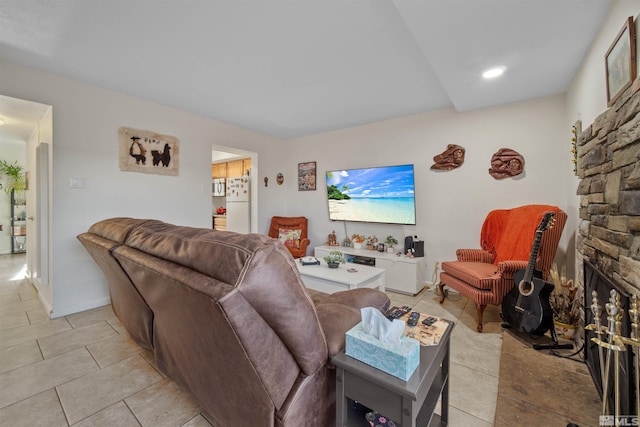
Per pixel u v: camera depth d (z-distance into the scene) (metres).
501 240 2.76
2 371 1.72
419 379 0.83
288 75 2.54
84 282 2.69
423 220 3.59
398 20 1.76
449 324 1.19
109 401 1.47
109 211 2.84
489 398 1.51
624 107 1.25
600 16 1.57
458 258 2.98
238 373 0.93
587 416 1.34
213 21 1.79
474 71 2.23
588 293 1.70
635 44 1.21
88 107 2.70
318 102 3.21
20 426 1.30
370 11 1.68
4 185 5.28
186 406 1.44
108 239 1.54
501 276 2.27
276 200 4.97
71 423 1.33
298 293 0.87
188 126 3.54
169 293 0.96
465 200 3.27
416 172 3.63
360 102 3.21
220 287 0.75
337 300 1.46
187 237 1.05
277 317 0.83
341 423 0.97
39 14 1.72
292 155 5.07
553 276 2.26
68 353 1.93
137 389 1.57
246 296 0.76
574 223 2.41
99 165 2.78
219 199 6.78
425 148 3.55
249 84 2.73
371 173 3.93
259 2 1.61
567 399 1.46
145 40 2.00
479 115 3.15
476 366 1.81
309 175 4.82
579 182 2.10
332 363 0.96
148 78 2.61
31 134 3.39
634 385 1.05
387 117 3.78
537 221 2.37
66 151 2.57
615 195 1.35
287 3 1.62
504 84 2.48
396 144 3.81
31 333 2.22
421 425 1.05
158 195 3.24
